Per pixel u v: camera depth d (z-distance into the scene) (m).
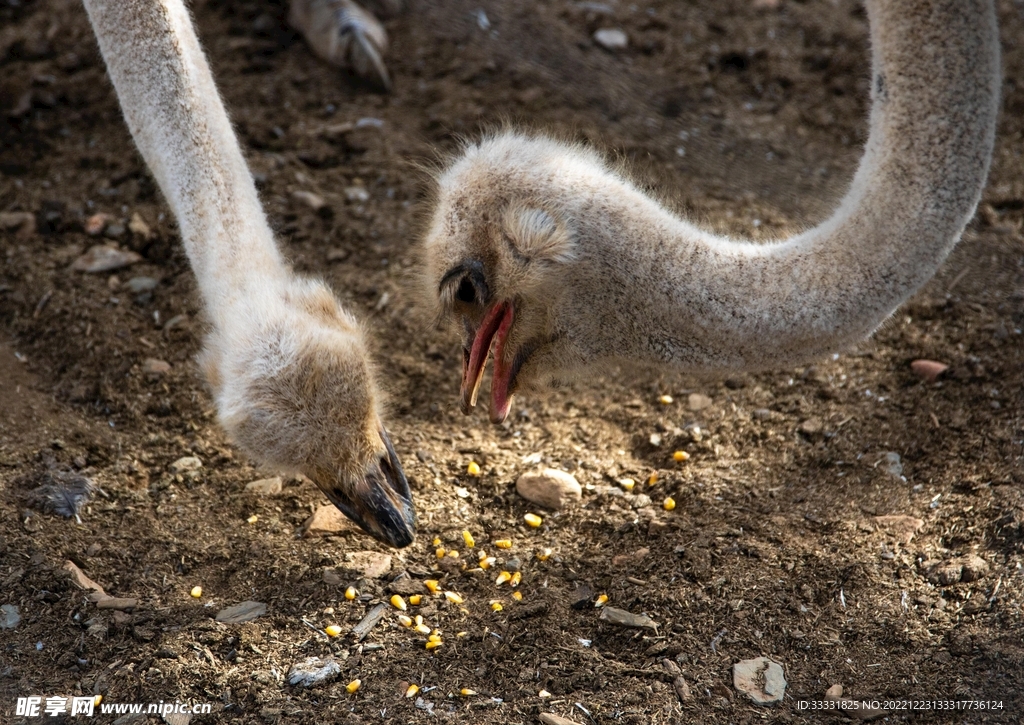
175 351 8.55
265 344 5.95
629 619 6.62
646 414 8.38
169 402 8.16
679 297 6.42
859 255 6.61
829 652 6.50
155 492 7.50
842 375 8.56
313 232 9.60
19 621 6.45
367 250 9.50
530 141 6.52
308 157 10.24
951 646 6.46
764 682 6.29
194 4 11.54
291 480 7.65
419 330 8.87
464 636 6.58
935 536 7.22
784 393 8.47
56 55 11.02
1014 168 10.55
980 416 8.07
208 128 6.60
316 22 11.17
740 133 10.97
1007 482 7.46
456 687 6.28
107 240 9.43
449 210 6.39
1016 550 6.96
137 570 6.88
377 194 9.98
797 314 6.52
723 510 7.48
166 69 6.59
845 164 10.70
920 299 9.12
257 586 6.86
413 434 8.09
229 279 6.28
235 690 6.18
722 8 12.48
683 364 6.65
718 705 6.19
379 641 6.54
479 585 6.97
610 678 6.30
